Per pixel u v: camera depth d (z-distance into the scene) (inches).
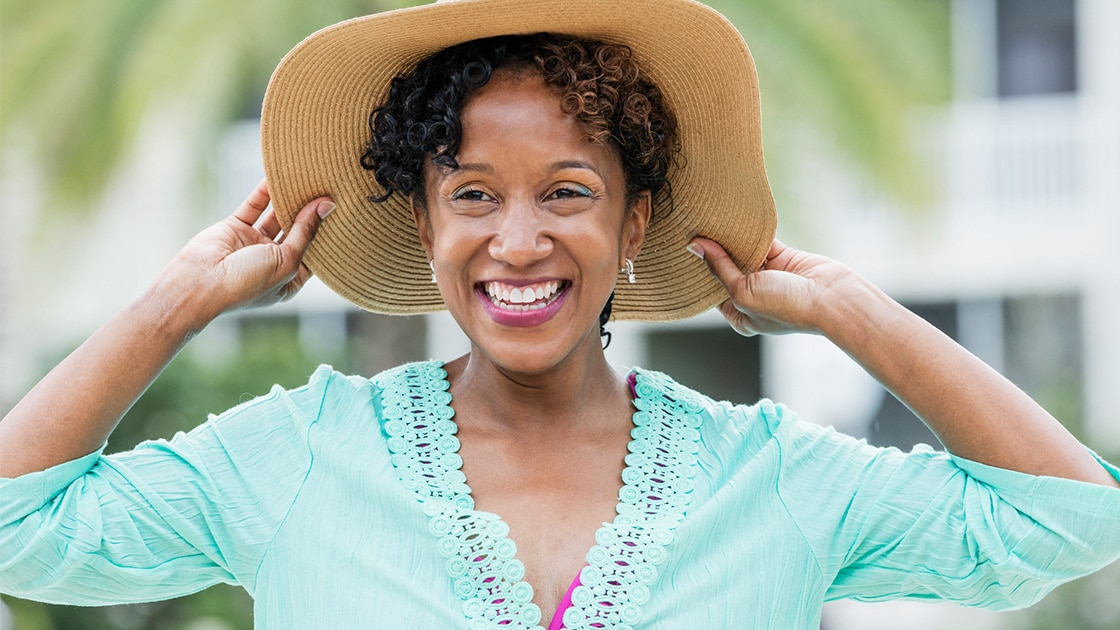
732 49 191.2
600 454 191.5
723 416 198.1
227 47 631.8
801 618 186.5
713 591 181.5
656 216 209.5
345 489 185.2
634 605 176.7
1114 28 938.1
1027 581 193.3
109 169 668.1
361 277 213.3
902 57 618.5
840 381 903.7
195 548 189.2
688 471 189.6
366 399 194.9
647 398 196.7
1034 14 949.8
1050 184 951.0
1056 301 956.6
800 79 616.1
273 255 199.8
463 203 182.4
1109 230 943.0
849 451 197.8
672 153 200.5
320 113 198.7
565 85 181.6
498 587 177.5
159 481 188.5
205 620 592.7
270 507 185.5
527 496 186.2
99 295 883.4
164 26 625.9
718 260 208.2
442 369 197.8
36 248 703.1
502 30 183.2
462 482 185.8
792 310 202.5
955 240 951.0
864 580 196.1
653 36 189.9
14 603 572.7
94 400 189.0
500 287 181.3
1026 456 192.2
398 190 195.8
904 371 197.2
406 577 179.0
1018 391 196.5
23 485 183.9
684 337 946.7
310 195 204.8
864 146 627.2
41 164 680.4
